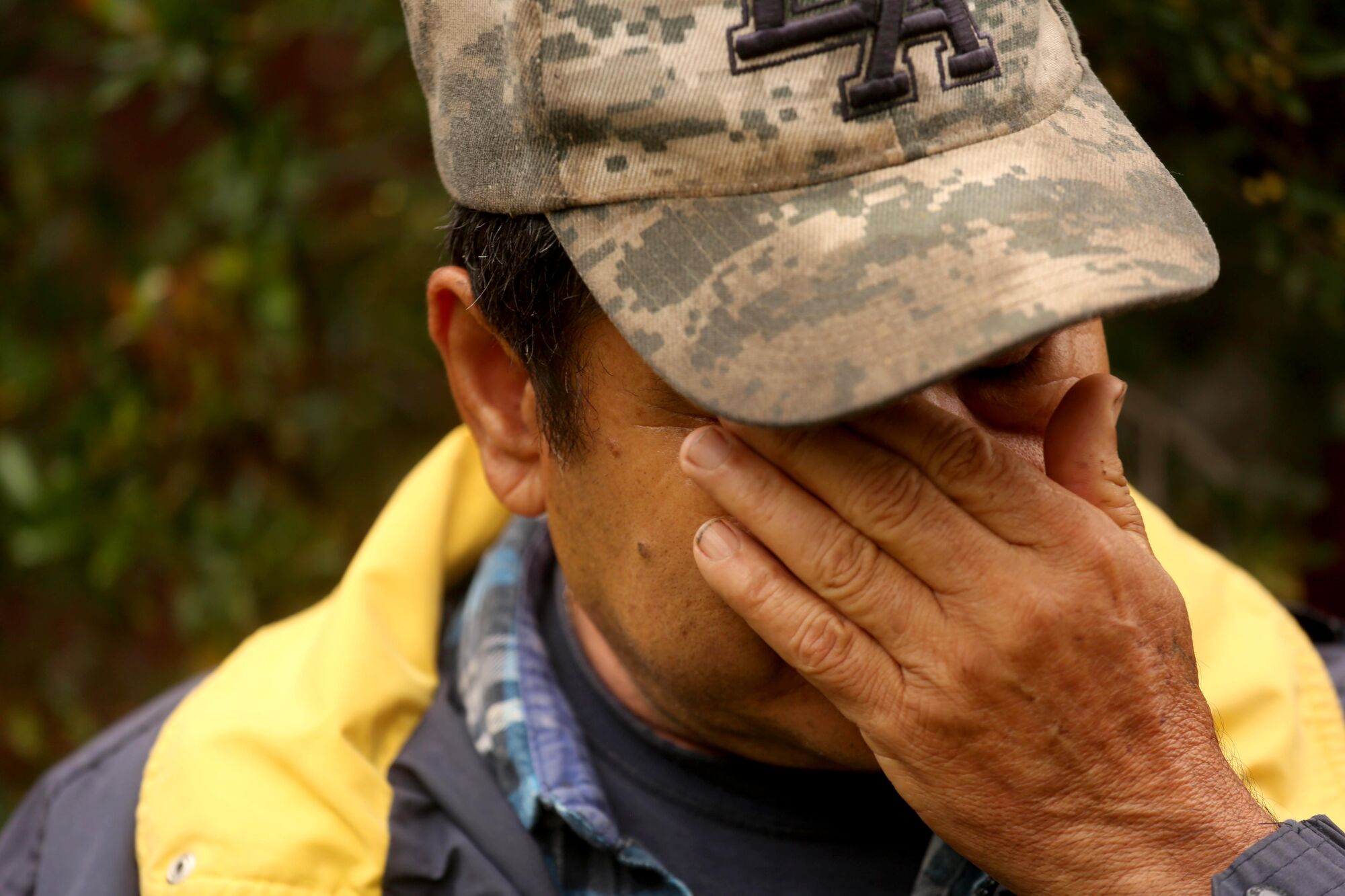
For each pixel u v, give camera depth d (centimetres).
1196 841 77
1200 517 188
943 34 74
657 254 75
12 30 199
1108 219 71
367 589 111
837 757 89
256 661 116
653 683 93
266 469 204
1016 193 72
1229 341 192
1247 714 108
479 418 98
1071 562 76
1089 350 90
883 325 68
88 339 201
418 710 106
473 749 102
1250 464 200
